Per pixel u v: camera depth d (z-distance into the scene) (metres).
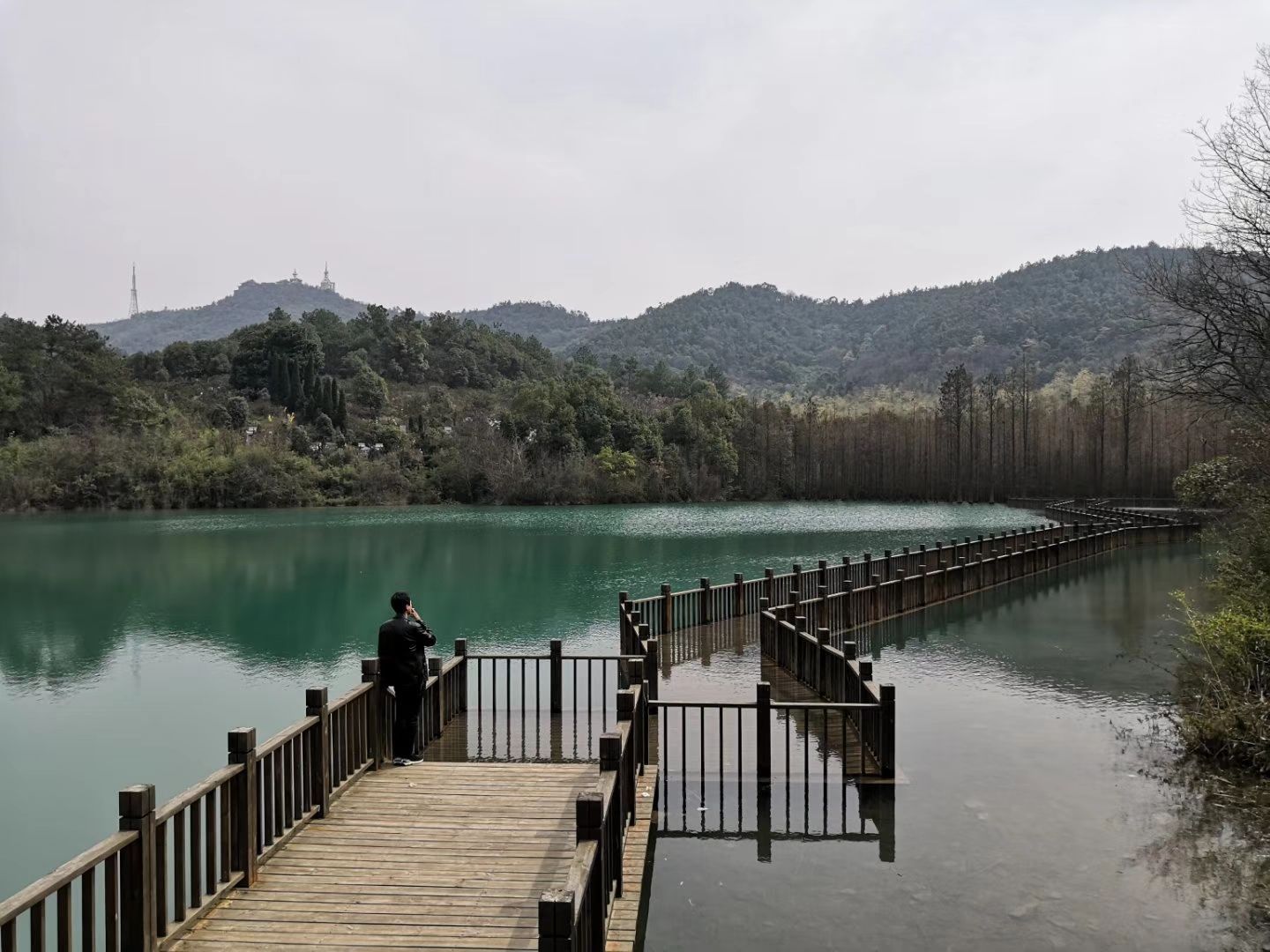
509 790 7.06
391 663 7.86
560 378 118.56
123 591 24.84
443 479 73.94
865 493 81.38
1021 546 25.75
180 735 11.52
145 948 4.27
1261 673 9.11
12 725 12.02
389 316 127.56
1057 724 10.05
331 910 4.99
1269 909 5.64
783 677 12.58
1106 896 5.85
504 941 4.64
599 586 24.97
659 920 5.65
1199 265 15.02
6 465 62.31
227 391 90.81
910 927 5.50
